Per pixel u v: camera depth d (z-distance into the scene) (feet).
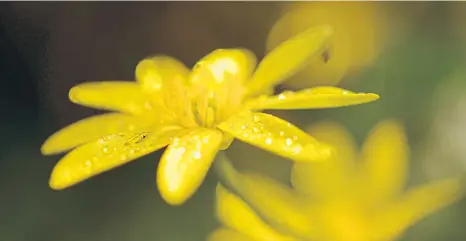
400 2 0.64
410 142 0.61
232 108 0.45
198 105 0.45
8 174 0.62
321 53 0.46
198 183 0.42
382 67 0.63
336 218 0.44
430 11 0.64
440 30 0.64
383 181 0.45
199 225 0.59
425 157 0.61
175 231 0.60
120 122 0.45
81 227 0.62
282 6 0.66
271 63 0.46
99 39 0.65
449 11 0.64
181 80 0.46
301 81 0.61
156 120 0.45
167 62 0.47
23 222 0.62
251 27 0.66
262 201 0.44
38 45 0.58
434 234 0.54
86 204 0.62
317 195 0.44
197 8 0.67
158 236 0.60
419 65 0.63
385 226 0.44
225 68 0.46
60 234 0.61
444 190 0.45
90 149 0.43
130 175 0.62
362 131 0.61
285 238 0.43
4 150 0.62
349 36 0.63
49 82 0.59
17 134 0.61
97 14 0.65
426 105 0.62
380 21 0.64
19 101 0.60
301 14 0.65
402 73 0.63
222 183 0.44
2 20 0.59
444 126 0.62
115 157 0.43
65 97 0.60
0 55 0.58
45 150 0.44
